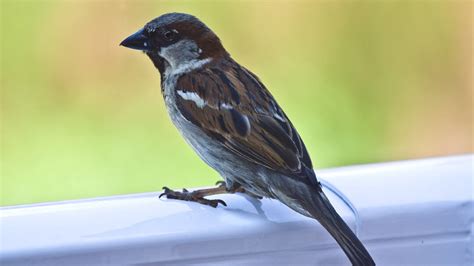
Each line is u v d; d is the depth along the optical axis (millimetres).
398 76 13750
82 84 12836
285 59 13695
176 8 13688
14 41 13258
